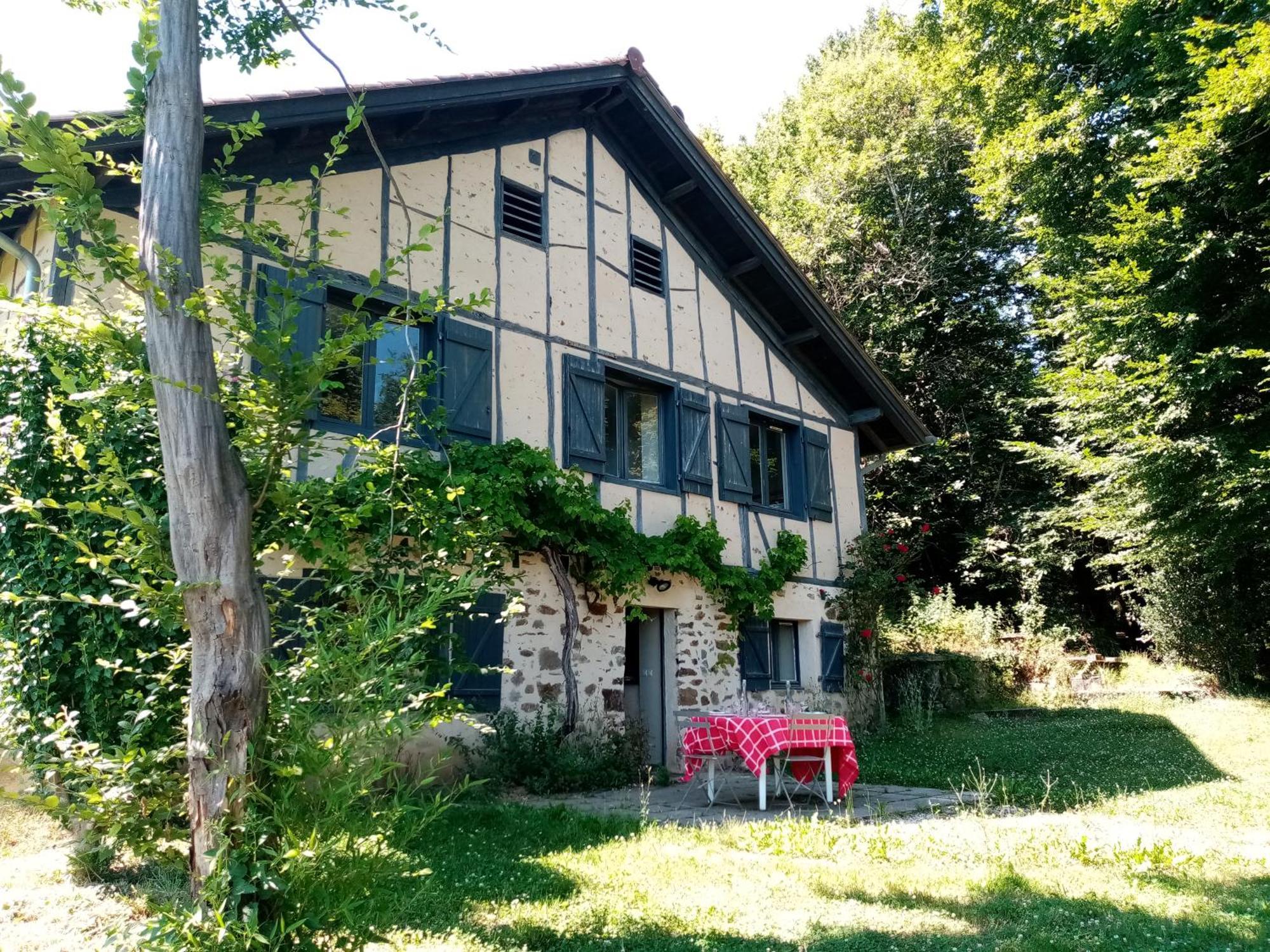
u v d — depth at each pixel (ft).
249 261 21.12
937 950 10.46
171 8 9.39
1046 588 54.54
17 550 13.32
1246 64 30.14
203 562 8.21
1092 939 10.80
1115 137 37.24
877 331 56.95
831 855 15.26
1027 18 41.57
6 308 8.80
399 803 8.01
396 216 24.61
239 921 7.17
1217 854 15.30
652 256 31.99
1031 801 21.63
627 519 27.14
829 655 35.32
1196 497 32.91
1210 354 30.12
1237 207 31.55
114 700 12.78
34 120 8.27
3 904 11.96
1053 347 57.21
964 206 59.26
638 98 30.09
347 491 13.34
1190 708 37.22
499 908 11.95
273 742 7.88
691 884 13.33
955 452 56.34
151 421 13.01
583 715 25.82
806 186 61.11
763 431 35.76
